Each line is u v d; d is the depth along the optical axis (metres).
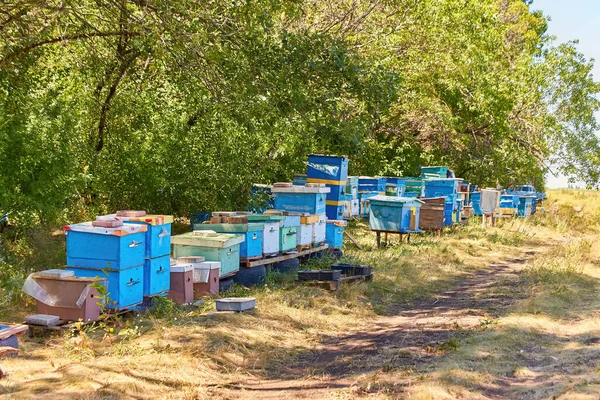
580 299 10.24
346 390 5.82
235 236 10.58
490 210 23.48
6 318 8.12
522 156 27.67
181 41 11.41
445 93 26.12
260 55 11.53
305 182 15.75
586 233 25.17
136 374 6.18
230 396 5.97
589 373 5.75
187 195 14.47
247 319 8.66
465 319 9.12
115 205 14.45
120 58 14.62
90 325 7.86
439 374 5.91
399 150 25.72
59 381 5.79
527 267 14.41
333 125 11.69
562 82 28.72
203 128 14.76
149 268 8.73
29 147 10.77
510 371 6.13
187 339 7.50
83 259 8.11
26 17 11.85
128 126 14.87
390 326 9.13
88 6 13.02
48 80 14.66
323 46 11.72
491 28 26.62
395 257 15.21
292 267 12.63
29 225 11.45
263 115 11.95
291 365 7.22
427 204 19.55
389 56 20.52
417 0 20.56
